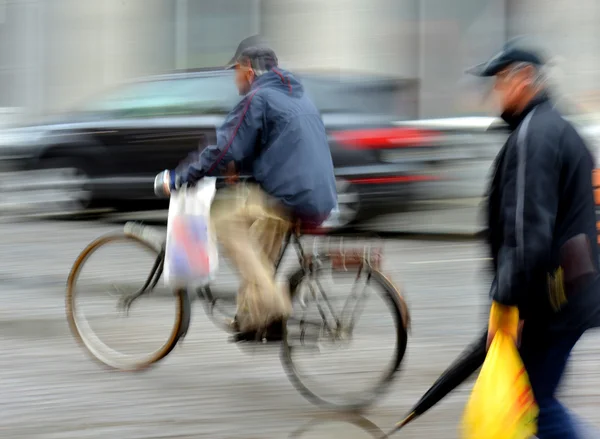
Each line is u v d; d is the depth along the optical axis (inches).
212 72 880.9
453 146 814.5
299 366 420.2
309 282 421.4
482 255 754.2
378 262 417.1
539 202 275.4
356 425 390.6
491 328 292.2
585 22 1520.7
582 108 838.5
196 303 589.0
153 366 466.0
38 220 938.7
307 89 816.9
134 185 891.4
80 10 1720.0
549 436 295.4
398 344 412.8
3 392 424.8
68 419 391.5
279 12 1609.3
